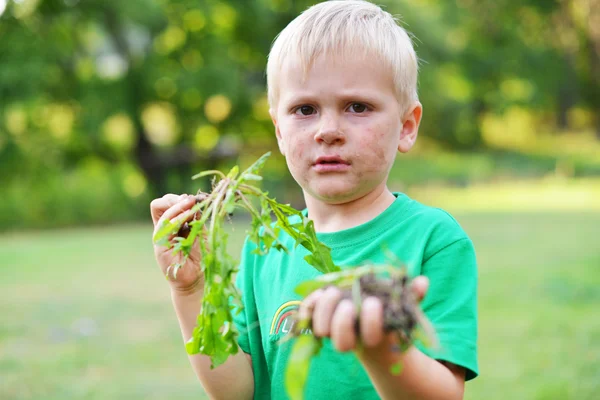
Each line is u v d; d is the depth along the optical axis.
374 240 1.88
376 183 1.86
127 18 19.80
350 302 1.17
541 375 4.66
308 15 1.92
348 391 1.76
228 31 22.61
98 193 20.92
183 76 20.67
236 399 2.00
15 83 19.00
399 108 1.89
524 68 34.19
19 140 20.16
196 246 1.91
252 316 2.08
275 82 1.94
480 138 33.94
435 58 24.72
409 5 23.95
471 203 19.61
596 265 9.23
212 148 22.12
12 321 6.99
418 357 1.42
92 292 8.57
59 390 4.77
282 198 21.17
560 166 28.48
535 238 12.23
